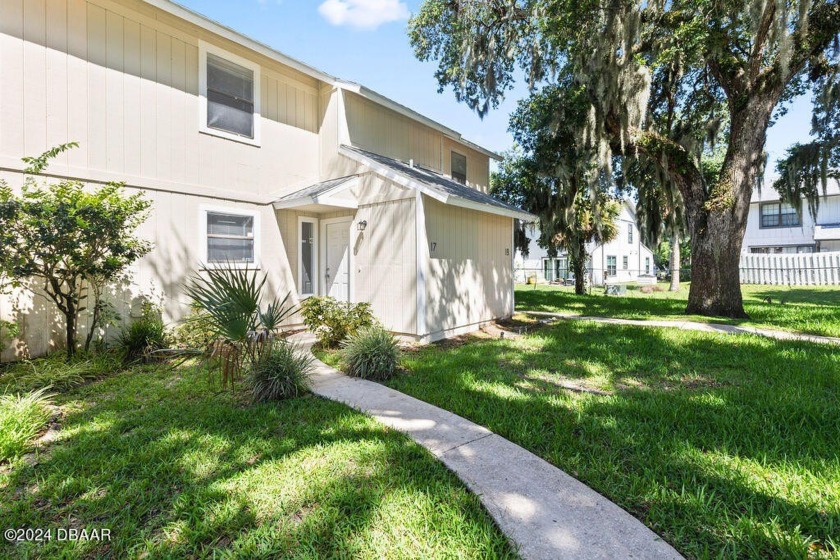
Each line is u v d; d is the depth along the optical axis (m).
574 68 9.16
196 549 1.98
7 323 4.88
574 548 1.90
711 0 7.52
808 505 2.17
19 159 5.19
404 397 4.14
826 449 2.73
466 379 4.65
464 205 7.25
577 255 15.91
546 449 2.92
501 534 2.01
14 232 4.43
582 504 2.25
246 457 2.85
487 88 11.65
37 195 4.54
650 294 16.91
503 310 10.01
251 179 7.83
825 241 20.19
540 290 19.84
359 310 6.79
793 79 9.20
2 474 2.67
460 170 12.33
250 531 2.07
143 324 5.80
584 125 9.59
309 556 1.89
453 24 11.33
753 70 8.27
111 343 5.97
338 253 8.65
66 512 2.27
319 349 6.60
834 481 2.37
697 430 3.13
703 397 3.79
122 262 5.24
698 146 9.91
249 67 7.79
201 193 7.07
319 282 8.95
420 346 6.91
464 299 8.38
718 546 1.92
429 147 11.08
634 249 30.58
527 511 2.19
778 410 3.38
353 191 8.03
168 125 6.68
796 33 7.32
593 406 3.64
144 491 2.46
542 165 12.10
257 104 7.91
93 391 4.36
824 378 4.24
